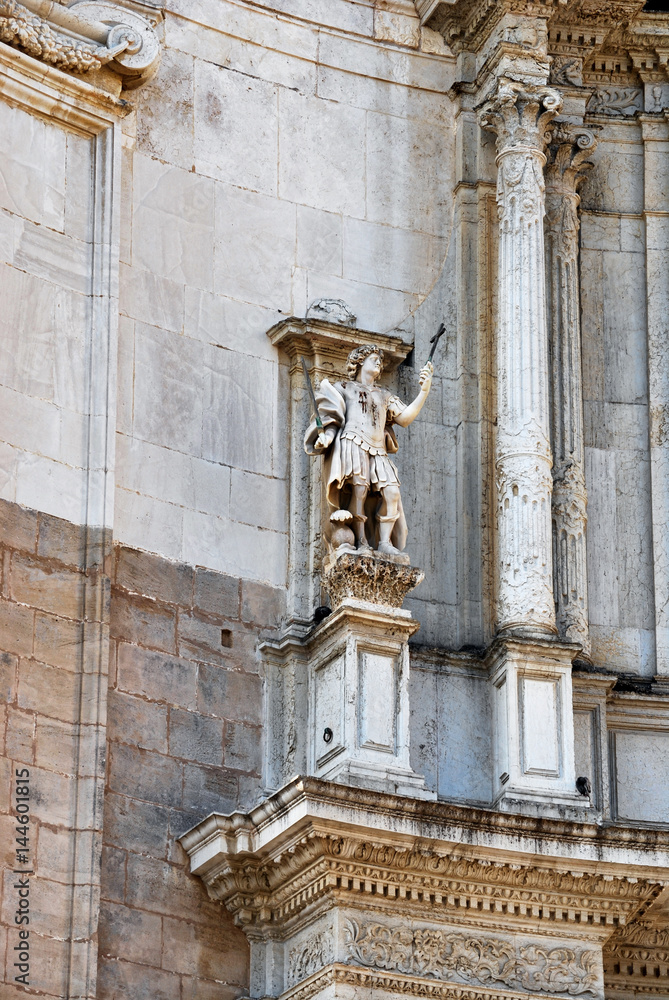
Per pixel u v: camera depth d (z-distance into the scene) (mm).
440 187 70188
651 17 71750
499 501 65312
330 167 68875
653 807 65438
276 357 66062
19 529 59438
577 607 65938
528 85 68375
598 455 68938
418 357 68125
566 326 68625
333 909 58156
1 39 62250
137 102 65812
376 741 60188
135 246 64500
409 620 61281
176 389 64062
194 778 60969
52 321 61812
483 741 64000
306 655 63094
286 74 68938
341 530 61875
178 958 58938
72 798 58375
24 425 60375
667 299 70312
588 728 65062
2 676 57969
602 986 59750
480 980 58906
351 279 68125
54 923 57062
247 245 66688
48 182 62844
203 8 67938
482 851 58719
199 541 63156
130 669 60688
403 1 71250
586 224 71000
